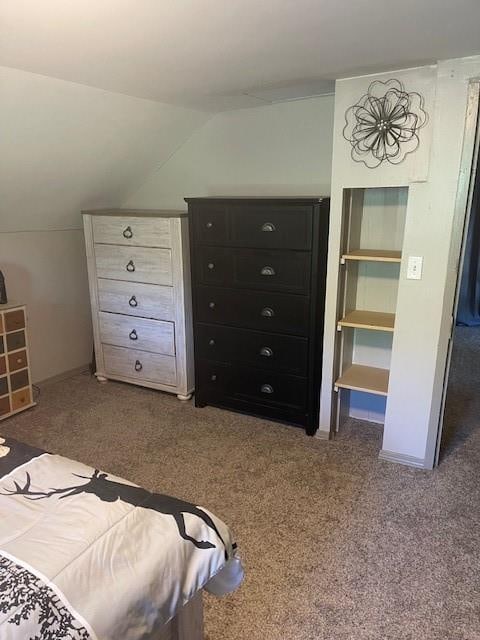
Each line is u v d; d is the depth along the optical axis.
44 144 2.62
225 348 3.06
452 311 2.35
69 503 1.25
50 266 3.65
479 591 1.78
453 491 2.38
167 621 1.13
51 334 3.74
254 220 2.72
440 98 2.14
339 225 2.54
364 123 2.33
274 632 1.62
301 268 2.66
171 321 3.28
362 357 3.08
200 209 2.88
